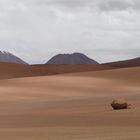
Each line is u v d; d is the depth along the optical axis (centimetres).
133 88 7181
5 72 10219
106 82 7731
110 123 2870
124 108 3925
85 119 3192
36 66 12000
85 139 1992
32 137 2155
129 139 1964
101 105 4469
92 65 14325
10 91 6675
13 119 3353
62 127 2684
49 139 2055
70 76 8344
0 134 2311
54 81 7706
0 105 5075
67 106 4562
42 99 5809
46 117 3459
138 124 2769
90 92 6788
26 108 4556
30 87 7106
